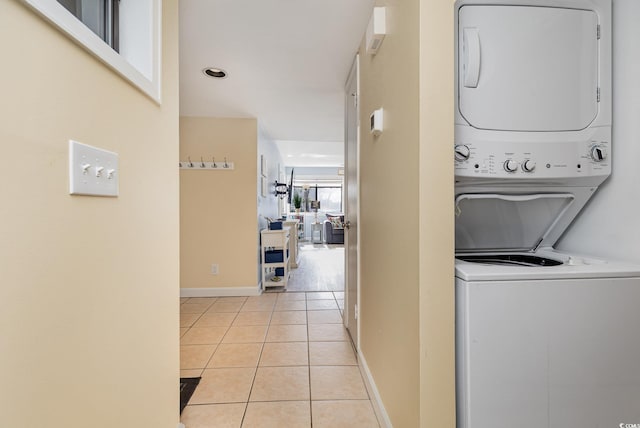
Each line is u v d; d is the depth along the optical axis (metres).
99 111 0.70
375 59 1.46
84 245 0.66
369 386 1.58
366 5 1.50
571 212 1.23
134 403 0.87
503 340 0.89
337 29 1.70
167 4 1.09
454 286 0.92
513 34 1.03
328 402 1.53
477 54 1.00
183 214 3.37
